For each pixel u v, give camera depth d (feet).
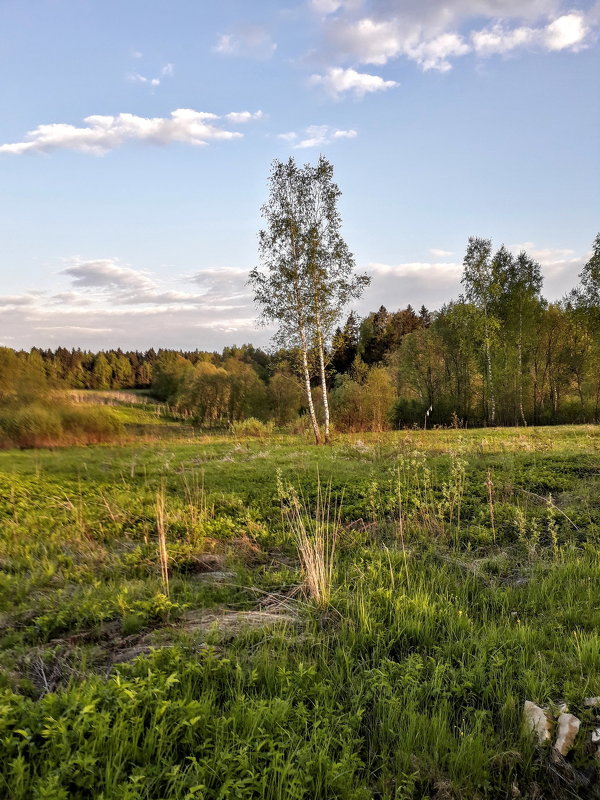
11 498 34.91
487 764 10.86
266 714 11.48
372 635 16.06
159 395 287.07
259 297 85.46
